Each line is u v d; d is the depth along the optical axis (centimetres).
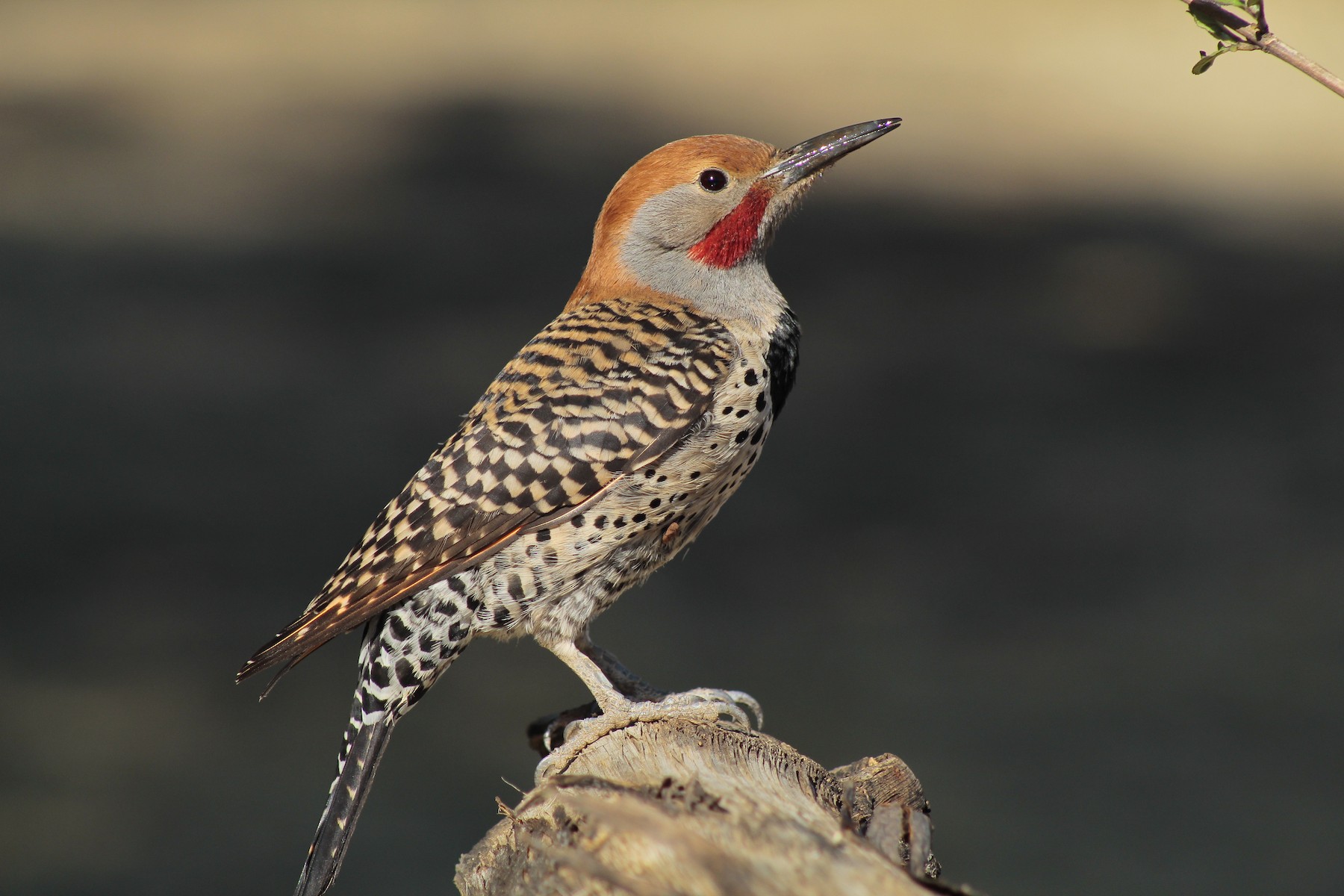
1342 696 1210
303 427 1683
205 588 1338
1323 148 2758
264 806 1062
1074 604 1368
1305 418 1766
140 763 1109
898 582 1415
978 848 1033
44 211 2372
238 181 2547
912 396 1834
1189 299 2125
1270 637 1313
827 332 2027
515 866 415
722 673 1245
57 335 1914
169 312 2012
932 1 3666
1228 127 2853
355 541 1450
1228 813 1062
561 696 1244
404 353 1916
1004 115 2881
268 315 2016
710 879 349
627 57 3331
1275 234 2367
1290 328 2031
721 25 3550
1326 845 1045
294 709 1205
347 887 979
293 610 1325
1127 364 1923
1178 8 3491
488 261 2216
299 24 3628
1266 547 1469
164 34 3500
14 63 3212
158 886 954
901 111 2919
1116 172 2650
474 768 1129
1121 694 1216
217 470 1579
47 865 980
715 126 2781
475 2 3875
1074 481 1609
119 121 2848
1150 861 1020
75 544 1422
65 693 1195
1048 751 1152
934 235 2373
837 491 1603
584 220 2402
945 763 1123
